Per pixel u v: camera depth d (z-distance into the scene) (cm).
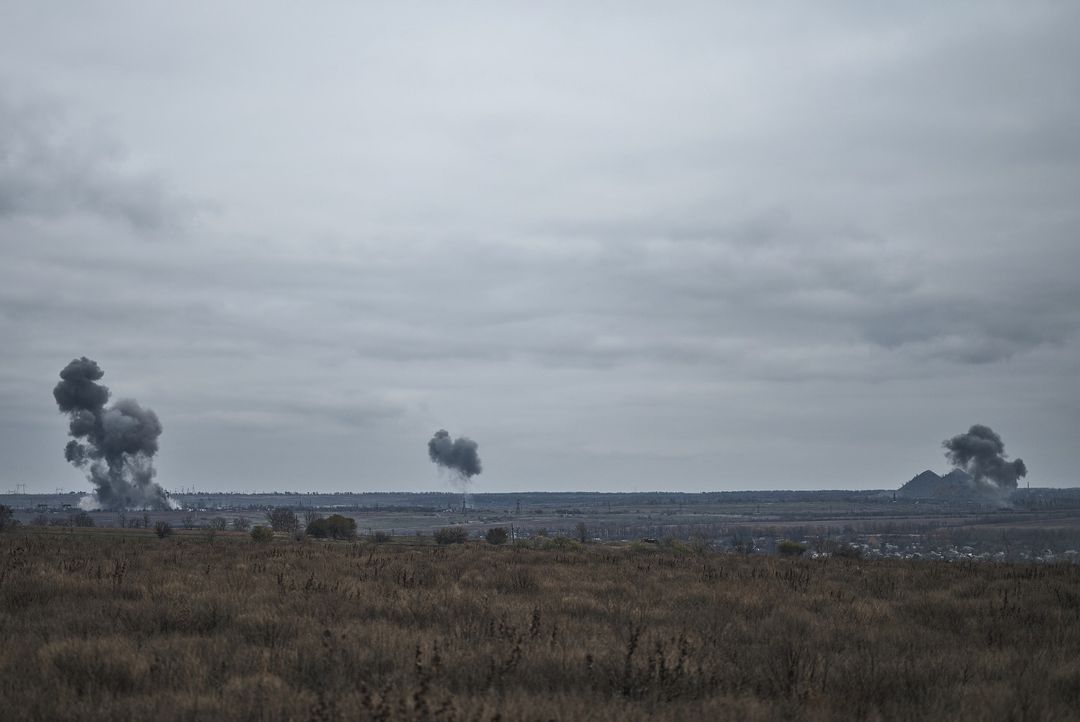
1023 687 965
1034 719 853
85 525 13175
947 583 2212
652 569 2512
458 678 957
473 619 1366
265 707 813
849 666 1040
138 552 2800
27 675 924
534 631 1227
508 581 1964
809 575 2278
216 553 2866
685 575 2311
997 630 1352
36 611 1345
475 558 2886
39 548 2859
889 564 3175
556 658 1049
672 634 1232
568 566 2583
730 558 3450
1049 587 2017
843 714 865
